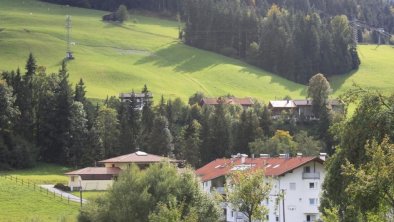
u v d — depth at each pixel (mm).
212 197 97562
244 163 134375
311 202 120312
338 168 57219
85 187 159250
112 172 162500
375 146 44781
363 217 49594
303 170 120375
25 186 147875
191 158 199750
